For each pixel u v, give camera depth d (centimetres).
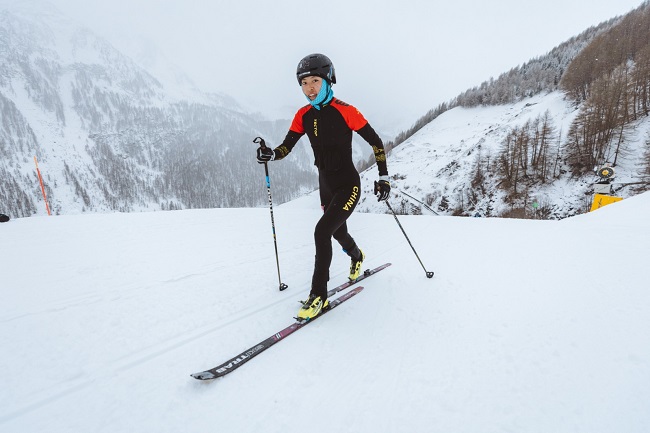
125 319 218
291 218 827
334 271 342
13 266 344
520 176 4100
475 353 169
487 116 7981
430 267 339
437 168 5681
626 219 582
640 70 4131
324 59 227
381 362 166
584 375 142
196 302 248
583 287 242
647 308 196
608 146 3653
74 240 472
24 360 169
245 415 131
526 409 126
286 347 182
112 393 145
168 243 471
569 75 6197
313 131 250
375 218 899
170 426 126
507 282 272
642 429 108
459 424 121
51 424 126
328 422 126
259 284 292
